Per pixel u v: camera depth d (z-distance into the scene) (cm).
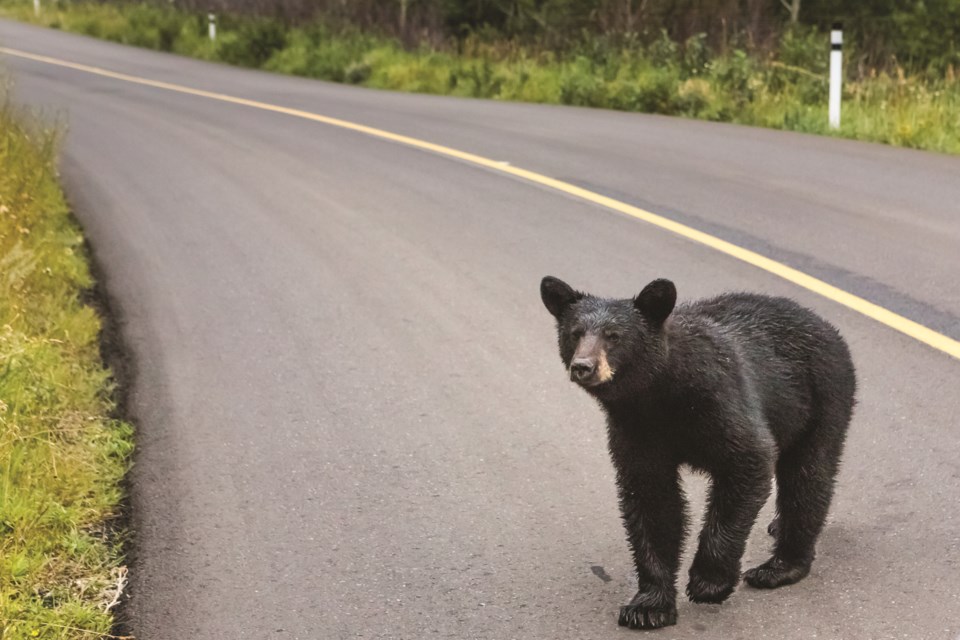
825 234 1411
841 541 706
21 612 644
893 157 1880
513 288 1265
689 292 1212
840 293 1180
